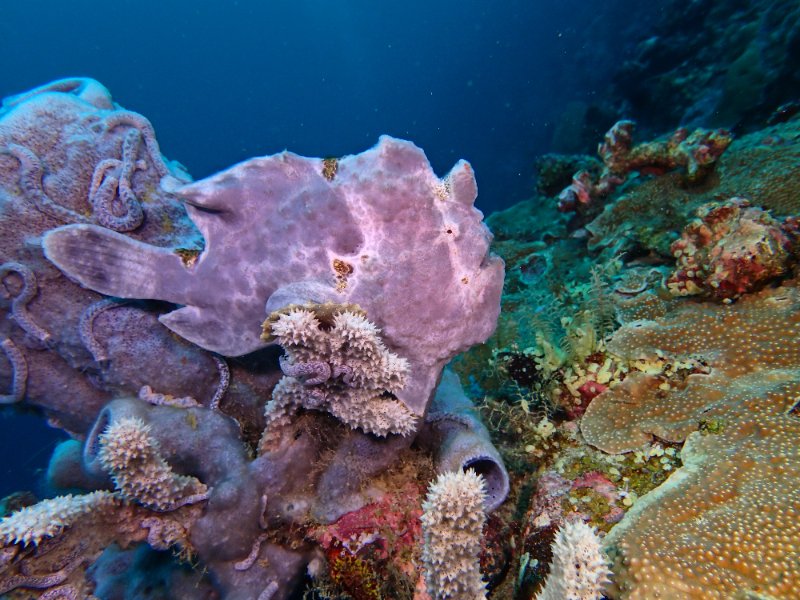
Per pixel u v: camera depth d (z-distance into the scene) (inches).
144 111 2982.3
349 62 3019.2
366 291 93.3
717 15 425.1
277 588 97.2
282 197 99.0
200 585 101.5
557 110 901.2
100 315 110.5
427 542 77.9
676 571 76.2
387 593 101.0
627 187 219.6
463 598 77.2
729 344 117.7
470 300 95.6
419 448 115.1
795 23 304.7
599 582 69.3
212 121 3053.6
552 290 199.0
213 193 99.5
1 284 105.1
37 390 115.6
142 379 112.9
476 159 1223.5
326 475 103.9
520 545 107.8
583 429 116.5
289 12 2913.4
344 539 102.1
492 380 155.3
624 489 100.7
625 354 126.7
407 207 92.7
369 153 94.9
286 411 100.3
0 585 81.8
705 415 103.7
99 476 105.7
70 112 114.9
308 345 78.2
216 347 107.0
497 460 100.7
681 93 434.6
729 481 87.6
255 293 102.3
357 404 89.4
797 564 72.8
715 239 134.7
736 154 184.7
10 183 105.3
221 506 93.2
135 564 111.3
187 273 105.2
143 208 116.0
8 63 2630.4
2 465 448.8
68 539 86.4
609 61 799.7
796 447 88.7
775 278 124.0
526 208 313.3
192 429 106.0
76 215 109.4
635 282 158.4
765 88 313.1
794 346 109.7
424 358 95.7
